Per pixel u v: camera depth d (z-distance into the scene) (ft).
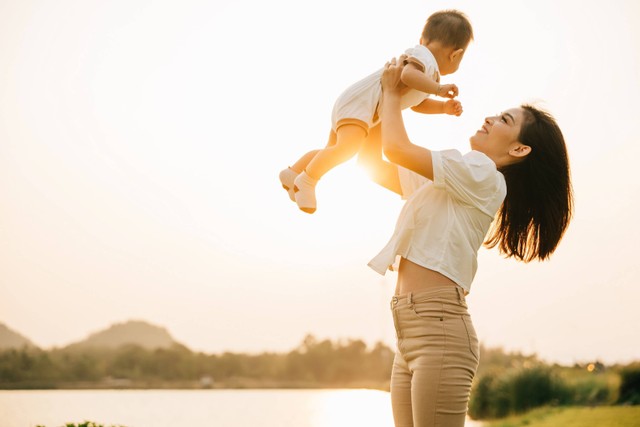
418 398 9.12
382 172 11.41
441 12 11.82
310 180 10.66
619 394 46.21
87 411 55.06
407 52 10.75
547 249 10.97
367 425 44.27
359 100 10.74
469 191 9.32
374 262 9.57
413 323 9.29
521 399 48.49
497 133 10.48
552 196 10.66
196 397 93.71
